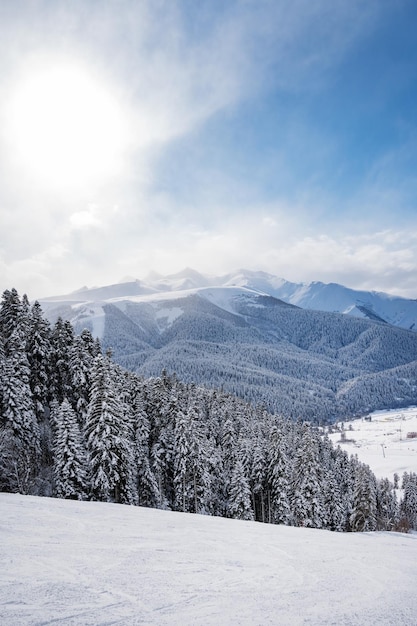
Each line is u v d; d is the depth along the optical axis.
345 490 80.00
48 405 48.72
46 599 9.03
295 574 12.95
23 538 14.73
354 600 10.45
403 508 93.88
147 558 13.44
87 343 54.03
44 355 47.31
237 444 61.12
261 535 20.31
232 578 11.88
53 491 39.84
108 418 38.12
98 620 8.07
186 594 10.08
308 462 50.62
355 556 16.97
